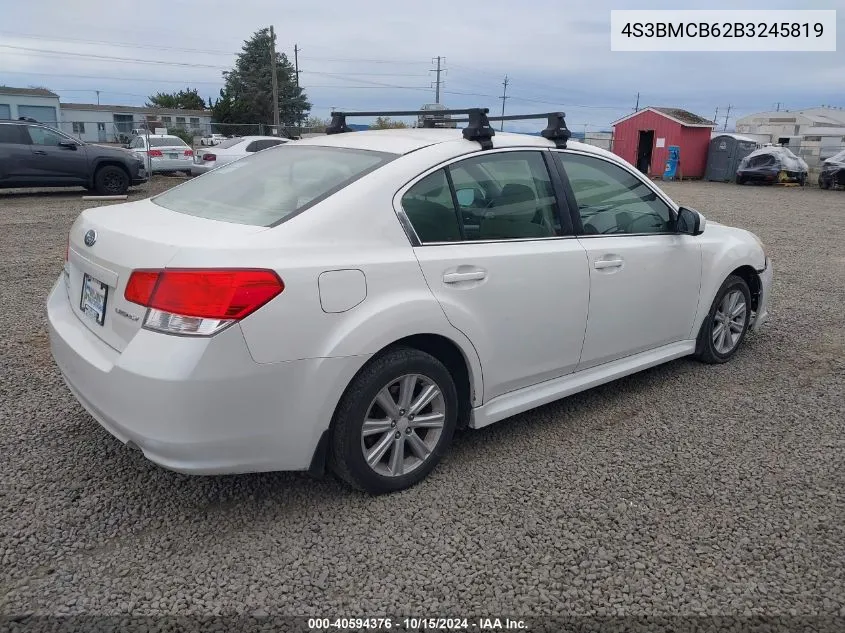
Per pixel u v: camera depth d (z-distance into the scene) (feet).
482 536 9.20
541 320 11.39
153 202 11.16
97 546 8.76
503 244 10.91
